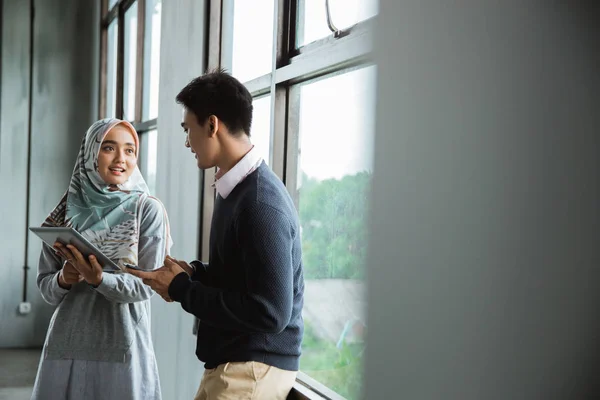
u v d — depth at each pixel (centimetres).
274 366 148
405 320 116
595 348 90
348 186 175
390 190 121
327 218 188
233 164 150
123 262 201
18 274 618
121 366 202
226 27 285
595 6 90
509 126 96
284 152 213
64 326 201
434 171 109
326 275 189
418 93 112
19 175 619
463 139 103
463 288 103
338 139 180
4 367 539
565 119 92
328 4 185
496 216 98
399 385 117
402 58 117
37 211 625
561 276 92
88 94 638
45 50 625
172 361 317
